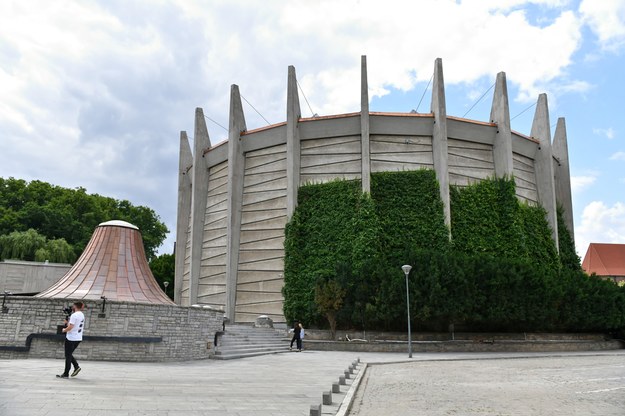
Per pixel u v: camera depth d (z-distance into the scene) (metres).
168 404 8.73
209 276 42.44
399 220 35.78
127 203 70.94
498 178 38.50
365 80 37.22
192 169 45.41
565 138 46.34
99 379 11.84
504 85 39.31
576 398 11.10
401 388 13.04
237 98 41.50
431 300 28.77
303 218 37.16
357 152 37.69
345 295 31.36
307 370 16.86
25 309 17.42
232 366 17.91
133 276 21.70
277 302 36.94
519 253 36.41
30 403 8.05
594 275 36.69
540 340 31.97
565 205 45.09
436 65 37.94
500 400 10.84
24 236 49.97
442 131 36.72
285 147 39.34
